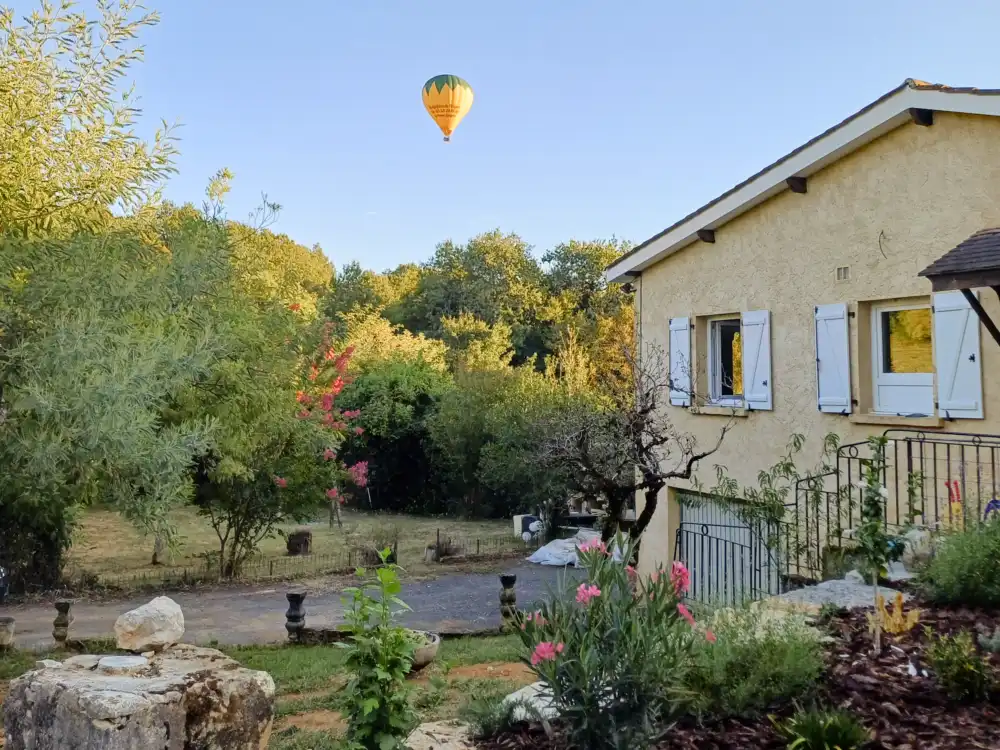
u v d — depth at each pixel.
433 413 29.91
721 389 12.82
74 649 11.05
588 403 17.56
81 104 9.69
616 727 3.59
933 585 5.77
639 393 11.61
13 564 16.03
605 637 3.71
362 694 3.96
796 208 10.73
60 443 7.33
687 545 12.50
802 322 10.59
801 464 10.48
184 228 11.72
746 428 11.49
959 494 7.70
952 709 3.94
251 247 15.66
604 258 50.94
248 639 11.78
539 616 3.91
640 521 10.88
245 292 15.28
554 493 20.64
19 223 9.19
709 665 4.23
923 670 4.36
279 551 21.75
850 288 9.85
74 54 9.59
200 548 21.70
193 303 10.70
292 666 9.17
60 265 8.56
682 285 13.01
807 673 4.27
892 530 8.04
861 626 5.18
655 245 13.16
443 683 5.27
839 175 10.05
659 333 13.56
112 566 19.23
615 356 30.02
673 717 3.91
